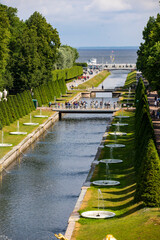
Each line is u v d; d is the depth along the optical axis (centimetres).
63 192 8488
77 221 6094
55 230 6731
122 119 15600
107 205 6788
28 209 7588
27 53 18938
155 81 11850
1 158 10119
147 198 6069
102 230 5456
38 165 10462
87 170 10006
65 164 10538
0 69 16800
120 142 11644
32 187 8794
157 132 11988
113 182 8088
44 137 13925
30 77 19075
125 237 5031
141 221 5381
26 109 16675
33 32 19838
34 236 6519
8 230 6719
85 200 7088
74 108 18375
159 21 14000
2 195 8306
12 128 13888
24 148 12075
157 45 11756
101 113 18825
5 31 16362
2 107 14012
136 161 8569
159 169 6147
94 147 12388
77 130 15138
